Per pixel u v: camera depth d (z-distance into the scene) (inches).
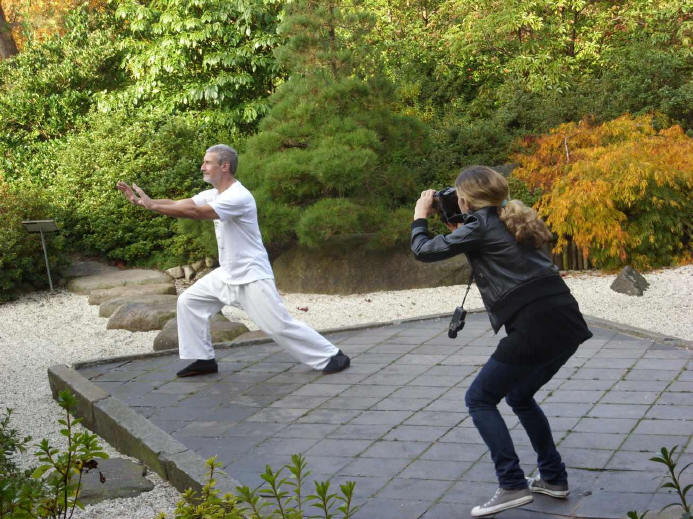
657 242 419.2
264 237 395.2
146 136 513.7
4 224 429.4
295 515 107.2
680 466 157.5
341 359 240.5
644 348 243.4
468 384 220.2
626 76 565.6
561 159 459.2
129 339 327.6
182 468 172.7
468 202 143.6
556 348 137.5
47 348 319.3
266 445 185.9
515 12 603.5
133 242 477.4
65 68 588.7
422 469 166.1
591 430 180.4
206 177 228.8
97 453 123.3
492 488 154.6
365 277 404.8
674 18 627.2
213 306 241.1
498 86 611.8
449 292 391.2
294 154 397.4
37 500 117.9
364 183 414.6
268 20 565.6
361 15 425.7
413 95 586.6
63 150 522.9
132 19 602.9
